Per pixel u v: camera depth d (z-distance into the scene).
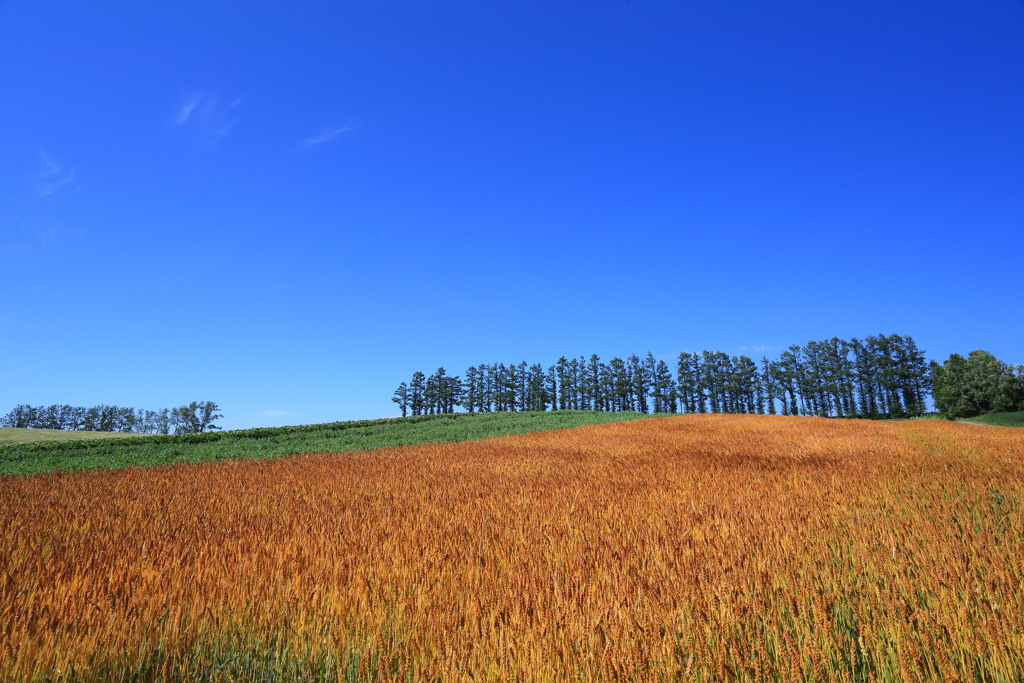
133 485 12.51
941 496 8.59
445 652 3.14
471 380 99.44
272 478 12.97
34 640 3.39
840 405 84.75
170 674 3.24
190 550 5.57
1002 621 3.46
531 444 21.72
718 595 3.91
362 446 25.55
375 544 5.63
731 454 16.22
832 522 6.55
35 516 8.60
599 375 95.44
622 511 7.42
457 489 10.10
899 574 4.41
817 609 3.54
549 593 4.05
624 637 3.25
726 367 90.38
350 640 3.43
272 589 4.27
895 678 2.95
